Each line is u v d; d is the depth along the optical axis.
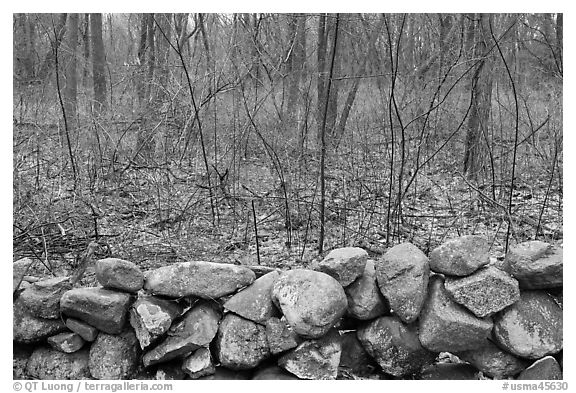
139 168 4.76
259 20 4.46
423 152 5.35
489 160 5.36
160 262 3.70
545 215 4.41
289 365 2.60
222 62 4.58
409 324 2.65
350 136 5.25
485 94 5.10
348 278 2.63
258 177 4.90
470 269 2.57
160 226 4.19
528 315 2.62
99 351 2.65
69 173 4.91
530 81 5.44
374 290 2.66
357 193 4.76
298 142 4.62
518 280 2.63
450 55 4.68
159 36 5.83
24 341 2.72
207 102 4.68
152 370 2.70
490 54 4.41
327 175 4.92
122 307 2.61
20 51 5.39
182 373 2.67
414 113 5.05
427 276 2.64
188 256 3.77
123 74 5.83
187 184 4.66
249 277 2.71
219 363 2.70
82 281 3.41
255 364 2.63
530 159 5.29
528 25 4.69
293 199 4.24
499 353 2.64
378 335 2.65
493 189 4.40
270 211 4.54
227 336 2.62
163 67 5.18
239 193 4.62
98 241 3.85
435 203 4.84
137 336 2.63
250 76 4.55
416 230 4.27
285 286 2.60
